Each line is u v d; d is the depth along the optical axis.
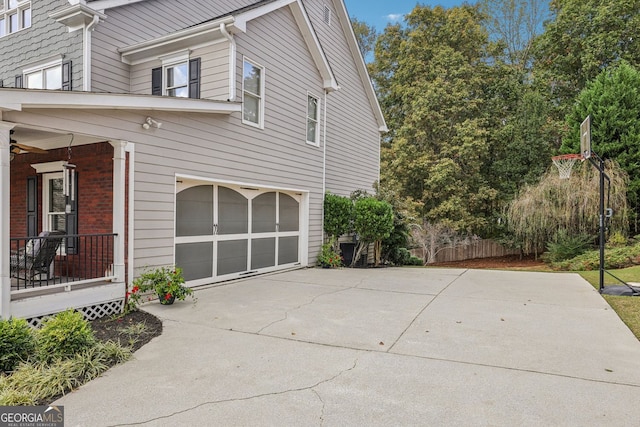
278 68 9.70
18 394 3.21
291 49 10.23
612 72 16.16
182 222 7.50
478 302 6.83
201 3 10.78
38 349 3.92
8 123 4.66
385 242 13.66
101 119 5.80
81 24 8.21
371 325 5.36
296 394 3.33
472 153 18.22
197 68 8.27
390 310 6.20
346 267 11.80
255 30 8.77
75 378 3.59
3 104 4.45
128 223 6.27
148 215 6.60
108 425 2.86
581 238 13.82
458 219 18.48
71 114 5.38
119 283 6.12
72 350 3.98
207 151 7.72
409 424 2.86
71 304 5.48
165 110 6.75
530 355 4.26
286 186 10.16
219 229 8.41
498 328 5.26
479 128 18.80
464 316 5.87
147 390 3.42
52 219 7.83
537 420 2.92
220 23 7.69
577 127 15.41
